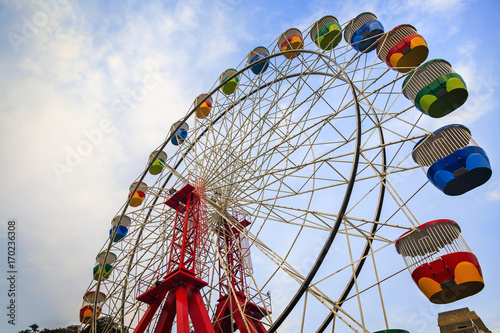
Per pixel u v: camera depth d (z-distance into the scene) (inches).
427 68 688.4
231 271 885.2
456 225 572.7
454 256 546.6
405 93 722.8
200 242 834.2
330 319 677.9
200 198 901.2
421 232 588.1
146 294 751.1
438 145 644.1
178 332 658.2
